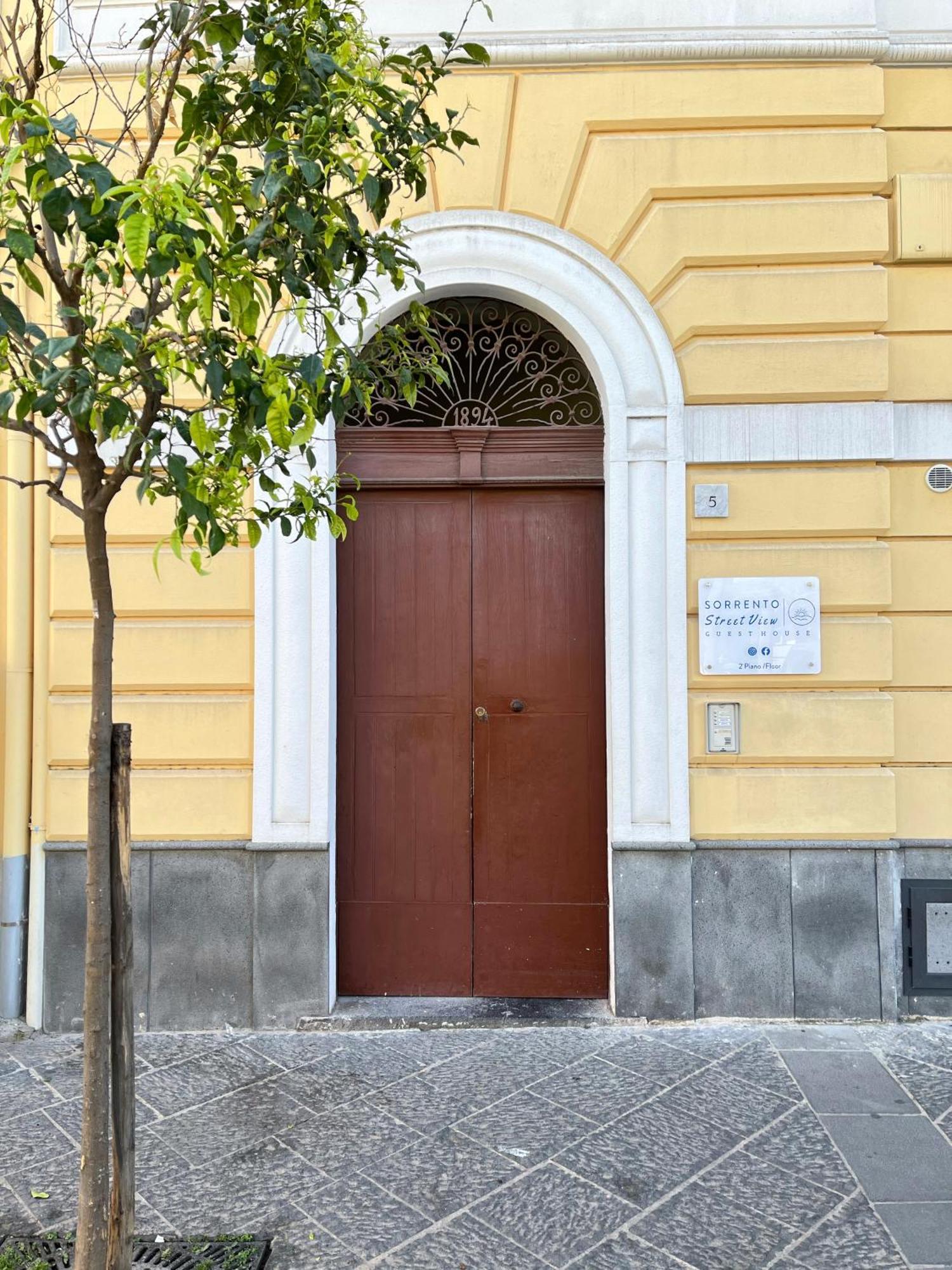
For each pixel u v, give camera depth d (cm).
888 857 415
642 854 416
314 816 418
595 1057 375
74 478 430
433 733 448
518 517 451
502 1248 257
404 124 246
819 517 418
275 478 420
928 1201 277
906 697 422
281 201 219
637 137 425
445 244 426
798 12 421
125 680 421
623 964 415
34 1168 298
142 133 419
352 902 445
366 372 255
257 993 414
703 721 418
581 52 420
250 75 309
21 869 434
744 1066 366
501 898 445
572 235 425
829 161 421
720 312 421
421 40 422
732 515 421
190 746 419
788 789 415
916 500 425
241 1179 290
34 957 423
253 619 423
